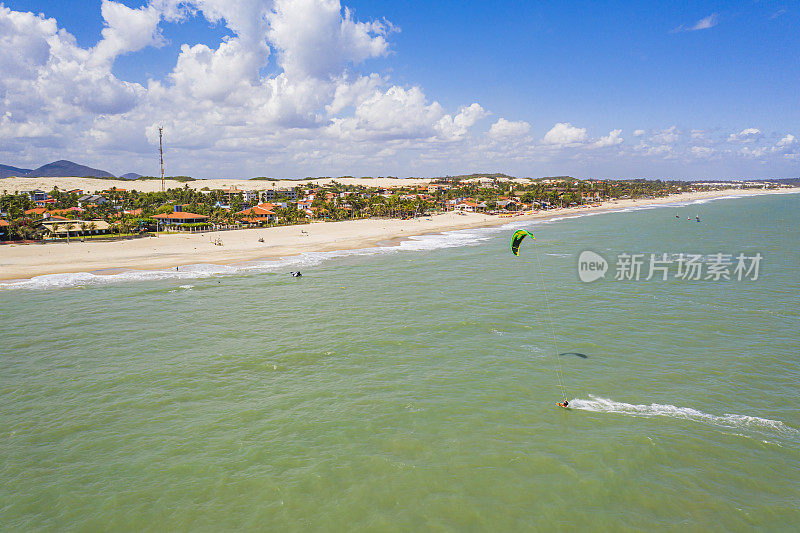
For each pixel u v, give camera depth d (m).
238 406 27.36
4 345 37.25
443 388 29.28
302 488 20.31
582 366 32.28
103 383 30.39
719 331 38.62
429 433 24.33
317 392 28.97
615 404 27.14
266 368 32.59
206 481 20.81
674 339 37.00
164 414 26.53
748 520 18.38
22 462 22.31
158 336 39.19
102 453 22.97
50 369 32.66
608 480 20.64
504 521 18.38
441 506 19.20
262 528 18.12
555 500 19.50
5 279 61.56
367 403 27.52
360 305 48.53
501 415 26.03
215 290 55.97
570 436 23.98
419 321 42.59
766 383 29.38
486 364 32.84
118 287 57.66
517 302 48.84
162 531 18.03
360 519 18.55
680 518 18.53
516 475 21.03
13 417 26.31
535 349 35.47
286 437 24.08
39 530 18.14
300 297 52.28
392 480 20.77
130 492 20.16
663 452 22.56
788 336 37.16
